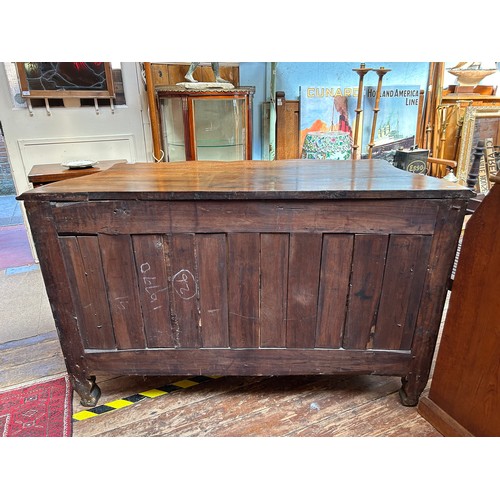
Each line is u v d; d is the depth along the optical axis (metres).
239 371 1.34
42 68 2.24
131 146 2.61
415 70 3.04
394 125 3.10
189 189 1.11
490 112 3.00
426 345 1.27
